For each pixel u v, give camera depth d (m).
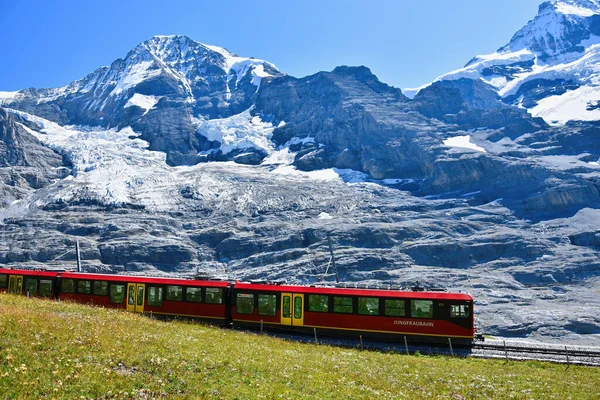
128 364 24.41
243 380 24.62
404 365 35.88
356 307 52.00
